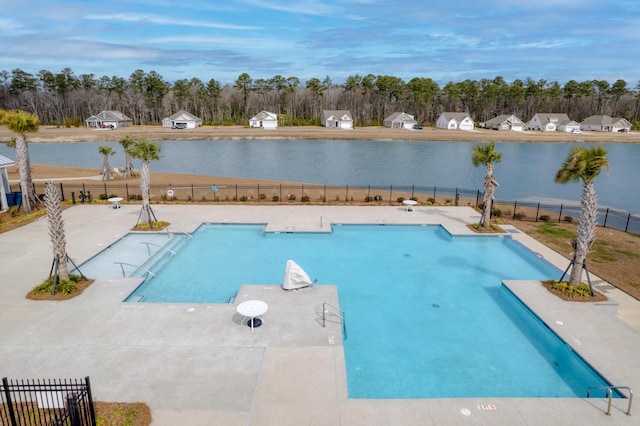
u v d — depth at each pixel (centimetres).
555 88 14888
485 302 1694
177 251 2172
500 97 14800
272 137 9369
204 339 1277
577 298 1590
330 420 952
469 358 1321
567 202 3794
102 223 2503
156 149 2358
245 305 1340
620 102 15150
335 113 12625
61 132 10075
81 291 1591
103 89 14850
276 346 1241
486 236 2406
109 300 1527
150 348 1227
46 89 14212
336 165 5772
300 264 2041
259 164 5825
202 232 2483
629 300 1630
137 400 1008
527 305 1548
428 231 2564
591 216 1572
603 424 959
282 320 1392
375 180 4728
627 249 2236
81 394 902
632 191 4362
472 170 5459
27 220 2533
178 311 1454
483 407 1014
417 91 13988
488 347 1384
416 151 7394
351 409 990
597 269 1936
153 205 2964
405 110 14662
